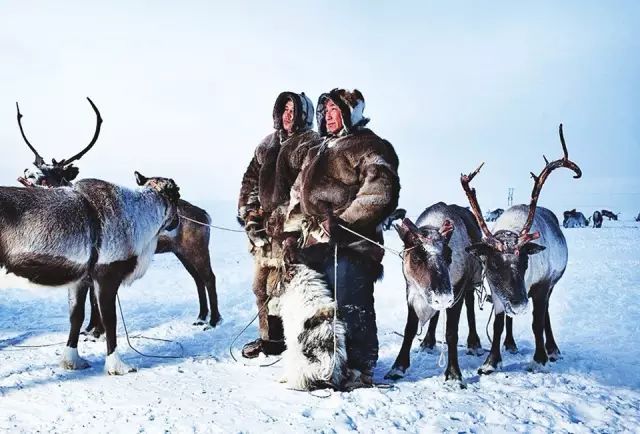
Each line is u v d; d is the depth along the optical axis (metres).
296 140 5.45
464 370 5.45
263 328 5.74
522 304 5.00
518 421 4.05
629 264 15.38
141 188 5.64
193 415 4.13
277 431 3.84
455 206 5.96
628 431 3.94
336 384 4.61
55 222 4.78
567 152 5.21
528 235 5.14
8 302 9.25
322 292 4.60
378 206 4.53
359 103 4.84
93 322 6.80
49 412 4.20
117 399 4.47
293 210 5.10
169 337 6.83
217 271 13.72
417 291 4.98
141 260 5.50
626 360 6.01
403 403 4.36
